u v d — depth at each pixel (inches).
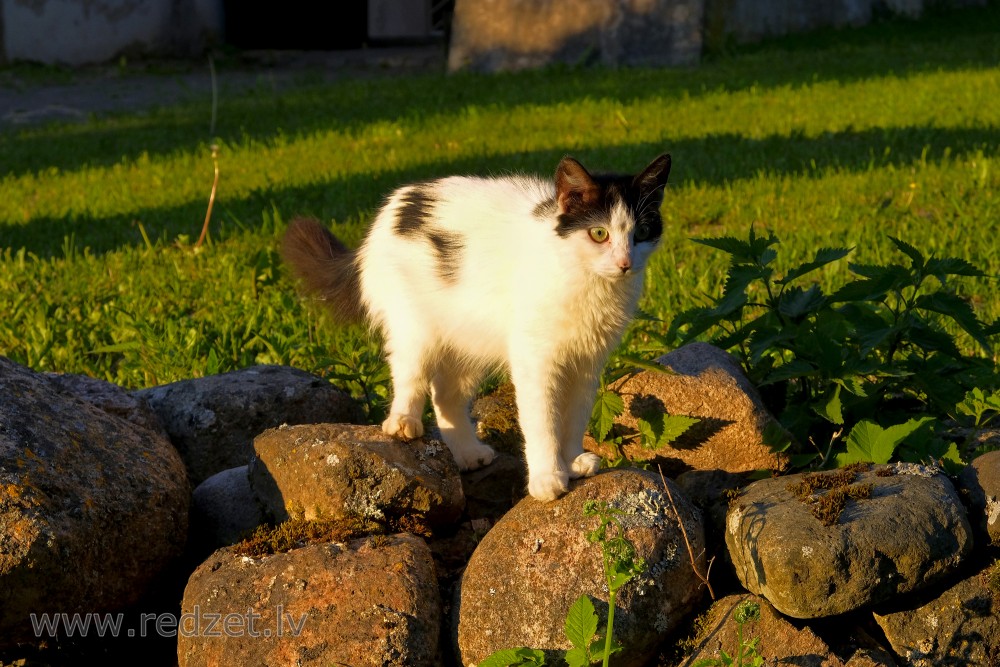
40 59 911.0
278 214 383.2
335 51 1025.5
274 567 140.8
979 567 135.8
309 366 239.9
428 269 165.6
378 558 140.2
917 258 171.6
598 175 162.9
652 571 135.6
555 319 154.4
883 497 134.3
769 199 374.9
